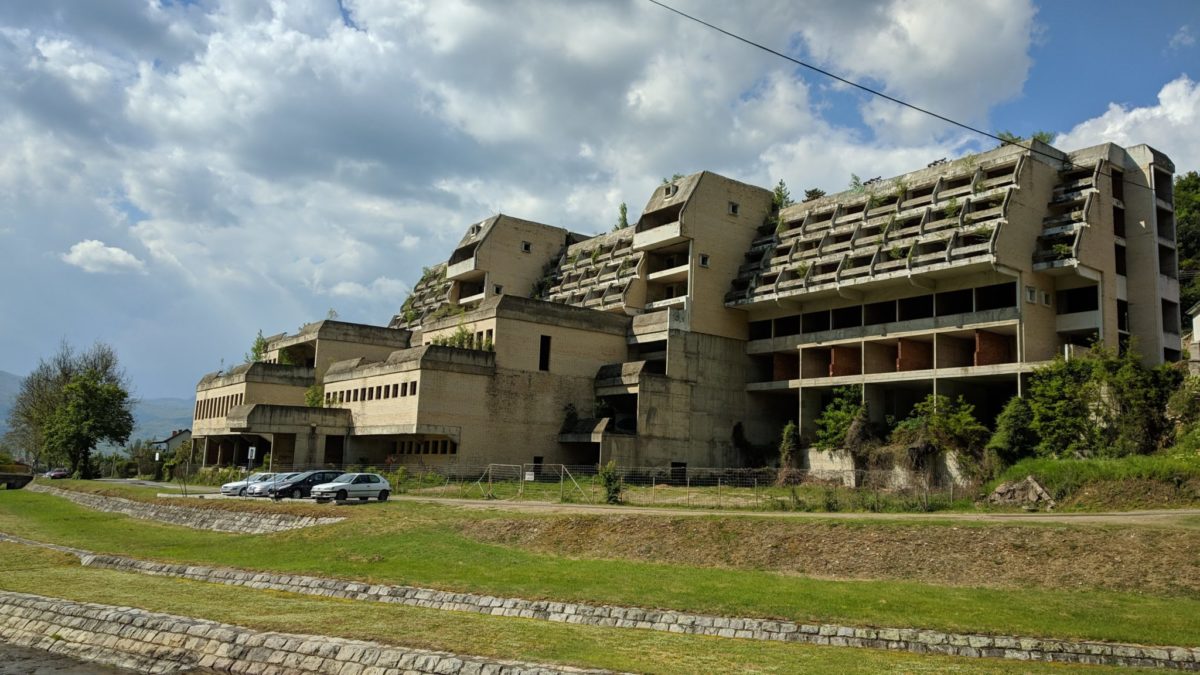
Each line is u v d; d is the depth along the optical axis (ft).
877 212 212.84
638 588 78.38
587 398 225.15
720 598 73.20
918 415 195.31
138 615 69.97
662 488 165.99
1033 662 56.18
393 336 272.92
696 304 230.27
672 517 105.40
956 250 183.11
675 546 98.07
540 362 218.79
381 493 156.46
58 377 344.08
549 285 288.71
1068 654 57.26
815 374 222.89
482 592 78.23
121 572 98.17
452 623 66.69
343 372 237.45
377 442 227.20
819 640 62.80
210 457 270.05
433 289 324.39
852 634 62.59
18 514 183.93
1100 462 128.77
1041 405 157.99
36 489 252.42
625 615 70.28
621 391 219.20
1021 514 108.99
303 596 82.12
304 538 119.44
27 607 76.69
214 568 94.89
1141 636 58.54
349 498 152.76
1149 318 187.32
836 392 213.87
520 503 143.13
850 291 210.79
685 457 220.43
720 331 234.58
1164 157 197.16
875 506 124.06
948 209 193.57
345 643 59.52
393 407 207.72
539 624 67.41
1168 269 196.34
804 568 87.30
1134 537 78.28
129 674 63.16
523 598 75.77
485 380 207.41
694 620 67.67
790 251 229.25
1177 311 195.52
